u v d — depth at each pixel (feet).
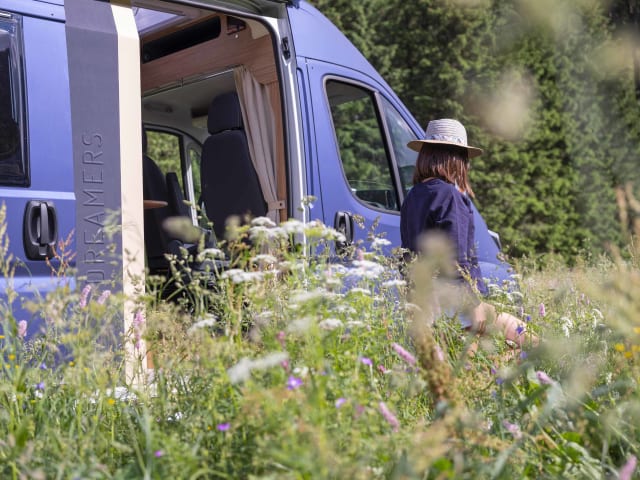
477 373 11.32
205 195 22.03
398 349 9.58
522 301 16.07
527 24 83.56
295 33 20.47
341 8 81.76
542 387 9.99
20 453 8.71
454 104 82.99
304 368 8.90
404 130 23.25
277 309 10.84
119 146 16.33
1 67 14.98
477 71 83.41
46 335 11.26
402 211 16.21
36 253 14.90
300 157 19.84
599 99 89.15
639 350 10.59
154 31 22.98
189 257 12.34
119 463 9.62
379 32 85.15
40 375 10.98
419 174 16.29
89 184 15.84
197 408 9.79
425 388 10.62
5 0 15.17
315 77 20.67
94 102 16.11
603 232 87.30
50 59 15.62
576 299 15.71
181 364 10.44
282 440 7.73
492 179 82.43
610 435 9.97
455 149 16.22
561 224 84.48
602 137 89.04
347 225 20.66
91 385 10.08
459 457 8.00
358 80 22.09
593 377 10.97
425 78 84.02
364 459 7.59
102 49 16.33
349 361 9.65
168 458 8.26
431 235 15.33
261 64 20.99
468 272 15.03
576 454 9.65
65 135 15.65
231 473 8.66
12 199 14.78
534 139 84.48
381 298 12.51
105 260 15.69
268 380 9.23
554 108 85.97
